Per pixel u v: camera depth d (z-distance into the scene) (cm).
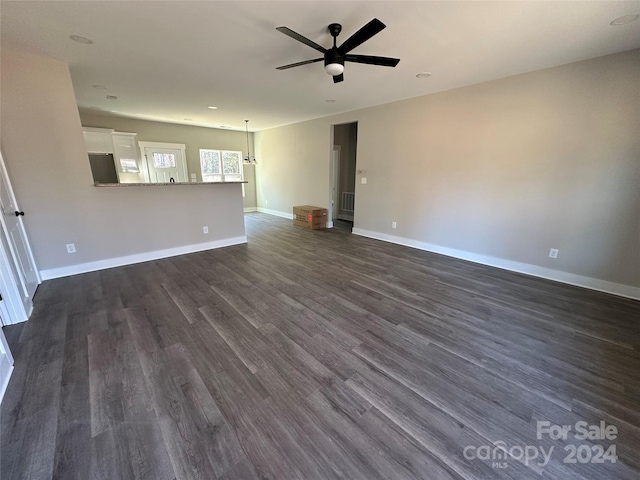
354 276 350
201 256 427
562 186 320
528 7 196
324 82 367
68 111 314
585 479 121
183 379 177
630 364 193
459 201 412
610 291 304
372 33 193
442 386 173
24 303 247
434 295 298
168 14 209
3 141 284
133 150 627
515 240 365
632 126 272
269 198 838
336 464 127
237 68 317
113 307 267
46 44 261
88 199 345
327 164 623
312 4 196
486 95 363
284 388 171
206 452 132
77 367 186
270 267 381
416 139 449
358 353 204
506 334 228
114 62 302
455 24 221
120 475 121
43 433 140
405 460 129
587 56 280
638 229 281
